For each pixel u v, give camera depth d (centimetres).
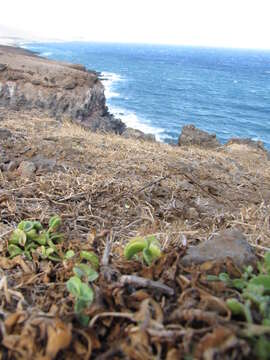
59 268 166
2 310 130
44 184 294
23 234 187
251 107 4091
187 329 107
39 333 108
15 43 11319
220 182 405
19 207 250
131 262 152
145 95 4094
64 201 272
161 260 145
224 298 124
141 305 116
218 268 144
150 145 565
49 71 1762
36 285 154
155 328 108
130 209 271
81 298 123
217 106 3966
